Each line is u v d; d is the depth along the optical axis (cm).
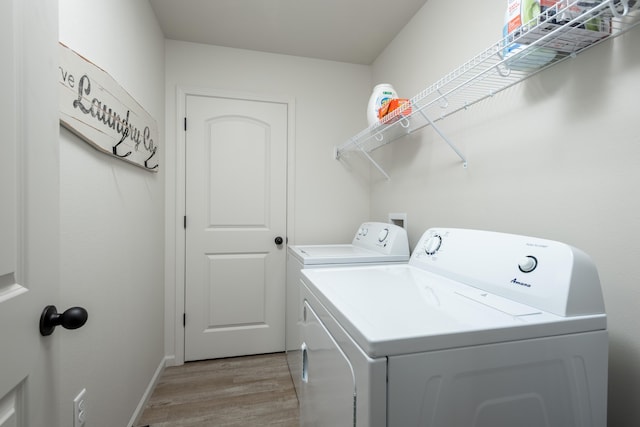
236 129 233
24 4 57
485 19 131
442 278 111
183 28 207
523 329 68
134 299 155
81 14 103
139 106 157
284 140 243
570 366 71
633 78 79
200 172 227
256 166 238
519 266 86
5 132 52
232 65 231
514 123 116
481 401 66
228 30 210
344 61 254
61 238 94
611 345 84
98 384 117
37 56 61
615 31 82
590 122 90
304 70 246
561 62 98
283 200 243
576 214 93
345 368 73
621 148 82
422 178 178
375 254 180
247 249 236
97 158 116
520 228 113
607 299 85
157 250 197
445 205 157
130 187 149
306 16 194
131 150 145
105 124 117
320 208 250
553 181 100
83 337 106
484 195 131
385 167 229
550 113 102
